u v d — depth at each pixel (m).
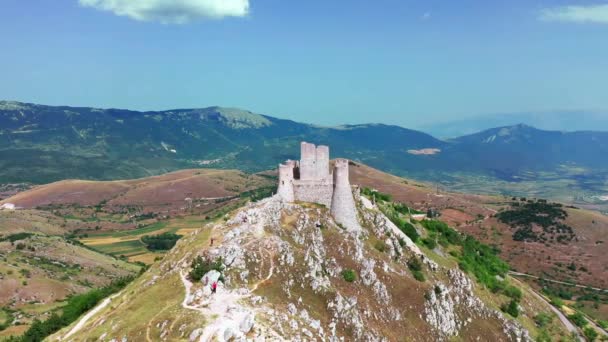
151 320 99.06
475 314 160.75
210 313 98.81
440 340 139.62
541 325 183.38
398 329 132.25
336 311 122.06
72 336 111.88
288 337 95.62
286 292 118.50
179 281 115.00
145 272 157.25
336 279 135.50
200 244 135.00
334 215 159.25
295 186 163.12
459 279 169.38
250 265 122.69
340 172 159.75
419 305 143.75
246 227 139.12
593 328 197.88
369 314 129.12
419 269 160.62
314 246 142.38
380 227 169.38
